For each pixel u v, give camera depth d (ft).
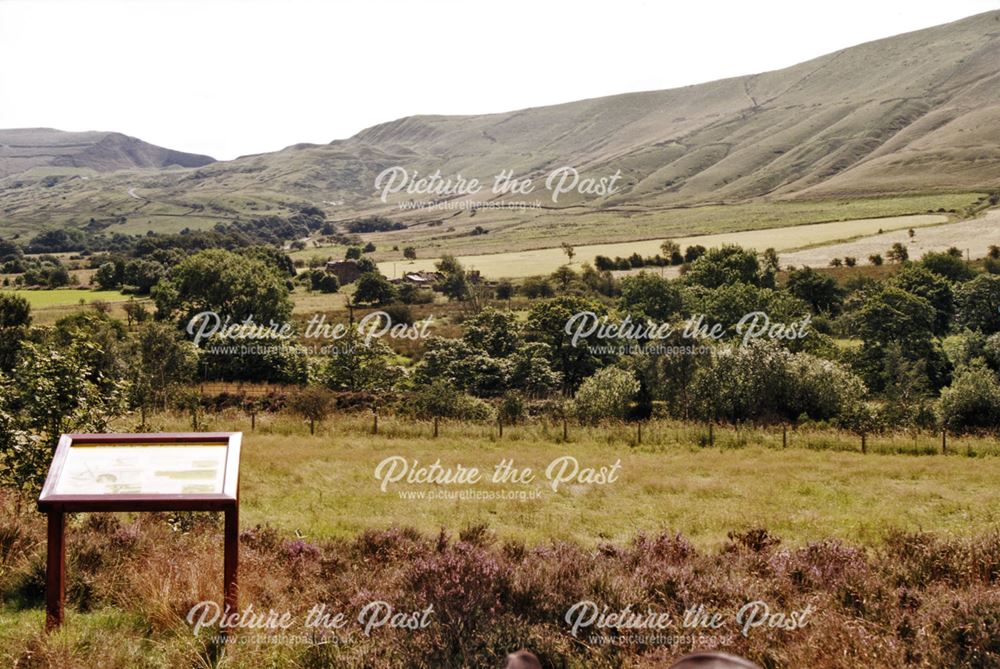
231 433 29.48
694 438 115.24
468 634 27.22
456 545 41.98
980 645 25.95
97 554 35.63
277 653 26.78
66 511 26.89
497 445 107.65
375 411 153.69
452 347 230.68
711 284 385.70
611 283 458.91
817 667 25.46
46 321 342.23
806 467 93.40
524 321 311.27
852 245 580.30
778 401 169.78
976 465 96.73
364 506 66.13
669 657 26.73
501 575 33.22
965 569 37.29
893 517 65.36
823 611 30.32
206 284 290.15
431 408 155.63
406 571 34.76
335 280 490.90
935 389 234.17
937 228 633.61
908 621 29.27
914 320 264.52
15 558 34.50
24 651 24.59
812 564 39.01
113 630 28.53
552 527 59.62
